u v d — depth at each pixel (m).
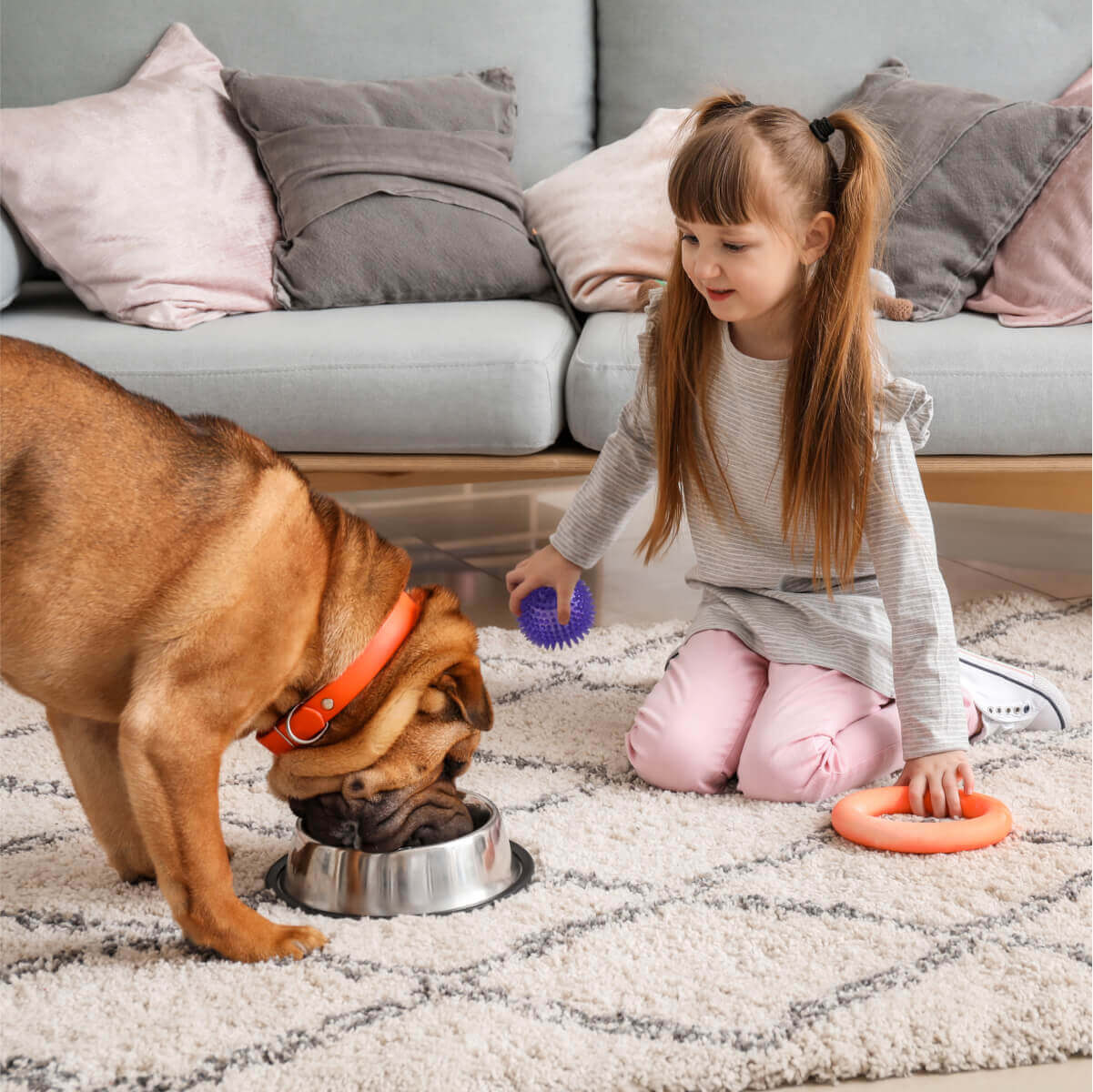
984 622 2.30
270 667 1.21
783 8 2.77
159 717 1.16
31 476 1.12
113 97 2.57
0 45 2.79
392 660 1.31
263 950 1.22
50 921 1.31
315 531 1.26
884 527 1.62
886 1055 1.08
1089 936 1.26
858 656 1.70
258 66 2.81
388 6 2.82
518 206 2.65
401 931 1.28
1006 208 2.40
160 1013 1.13
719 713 1.67
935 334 2.20
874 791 1.55
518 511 3.28
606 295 2.46
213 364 2.19
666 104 2.81
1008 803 1.57
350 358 2.17
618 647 2.21
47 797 1.62
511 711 1.91
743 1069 1.06
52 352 1.19
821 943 1.25
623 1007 1.14
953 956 1.22
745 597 1.81
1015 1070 1.08
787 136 1.51
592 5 2.92
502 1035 1.09
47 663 1.17
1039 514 3.22
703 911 1.31
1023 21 2.72
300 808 1.36
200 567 1.17
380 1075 1.04
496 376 2.15
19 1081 1.03
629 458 1.84
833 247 1.57
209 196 2.50
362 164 2.55
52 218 2.40
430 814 1.34
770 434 1.67
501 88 2.79
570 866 1.42
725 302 1.54
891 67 2.72
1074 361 2.12
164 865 1.19
